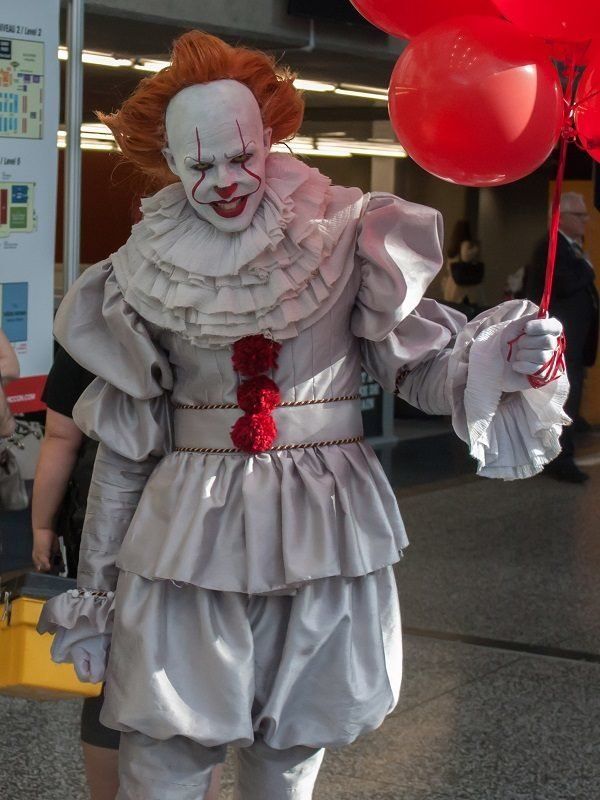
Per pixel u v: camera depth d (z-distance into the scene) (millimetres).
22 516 7289
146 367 2545
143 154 2605
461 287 13891
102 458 2684
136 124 2547
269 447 2490
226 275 2455
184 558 2424
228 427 2516
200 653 2461
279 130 2590
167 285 2500
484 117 2256
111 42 7352
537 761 4078
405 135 2385
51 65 4227
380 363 2607
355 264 2502
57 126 4273
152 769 2492
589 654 5180
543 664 5039
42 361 4316
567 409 9062
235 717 2402
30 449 7699
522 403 2463
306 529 2449
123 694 2473
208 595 2471
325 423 2529
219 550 2461
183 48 2465
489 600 5965
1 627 2793
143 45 7430
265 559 2430
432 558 6781
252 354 2459
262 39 7465
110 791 3004
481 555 6863
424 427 11797
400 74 2365
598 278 12023
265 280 2453
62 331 2617
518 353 2346
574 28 2287
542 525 7652
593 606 5891
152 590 2498
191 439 2564
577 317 8914
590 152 2404
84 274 2645
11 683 2750
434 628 5504
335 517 2469
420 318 2576
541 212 14344
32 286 4262
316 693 2475
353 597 2520
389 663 2576
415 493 8633
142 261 2545
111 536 2652
